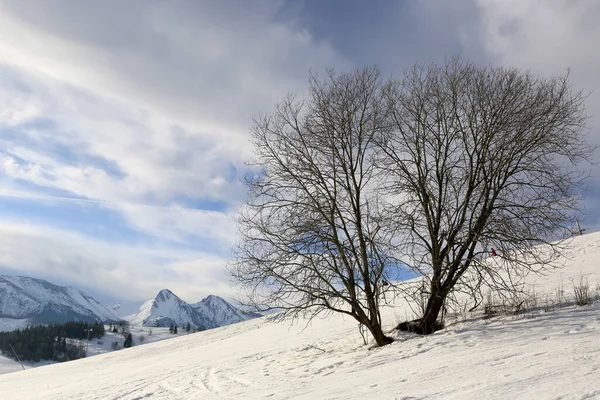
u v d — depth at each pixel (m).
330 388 9.41
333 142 14.19
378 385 8.53
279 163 14.65
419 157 14.19
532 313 13.25
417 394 7.00
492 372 7.45
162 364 24.39
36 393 20.72
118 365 29.33
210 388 13.99
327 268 13.84
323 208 14.18
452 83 14.23
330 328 24.50
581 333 9.38
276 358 18.16
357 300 14.20
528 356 8.16
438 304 14.27
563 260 23.20
